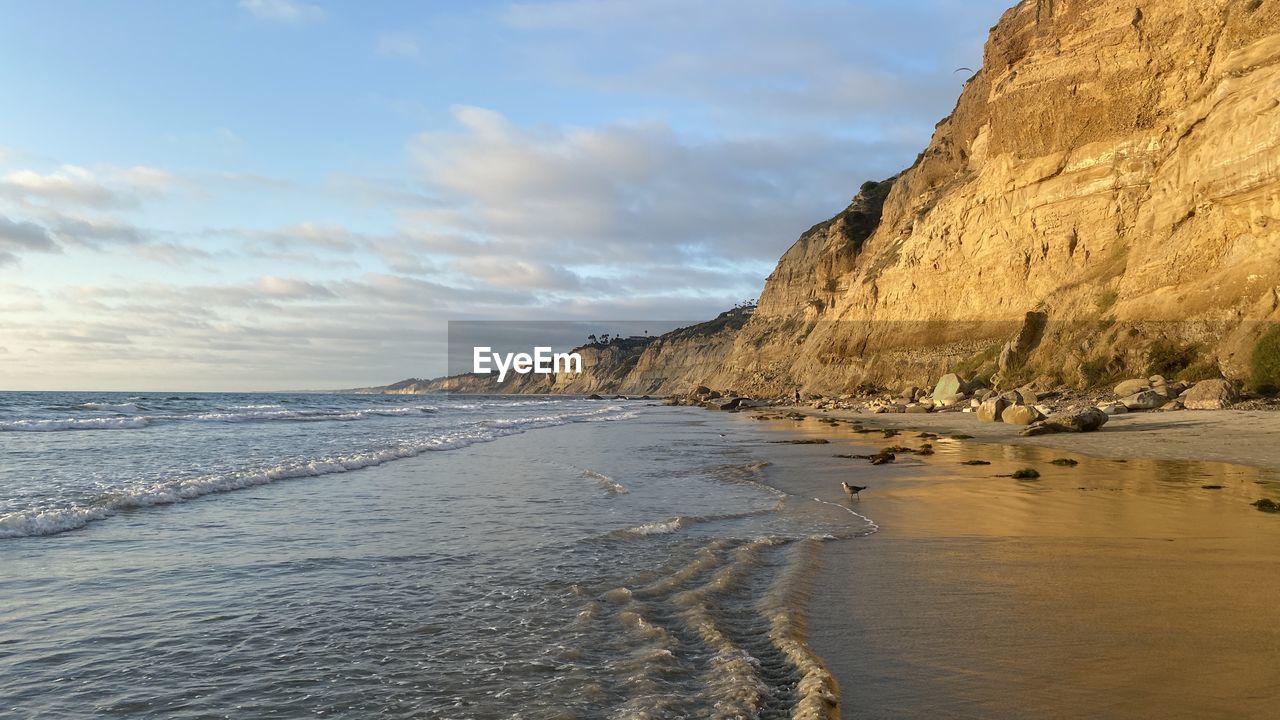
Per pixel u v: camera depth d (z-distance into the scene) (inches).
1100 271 1715.1
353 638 230.1
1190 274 1417.3
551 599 271.6
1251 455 672.4
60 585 289.6
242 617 251.1
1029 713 160.9
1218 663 185.3
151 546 360.5
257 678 198.5
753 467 734.5
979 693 172.9
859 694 175.3
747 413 2352.4
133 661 210.7
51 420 1397.6
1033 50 2171.5
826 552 339.6
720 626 235.1
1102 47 1854.1
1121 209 1780.3
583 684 191.6
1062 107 1915.6
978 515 430.0
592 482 617.6
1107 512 420.2
